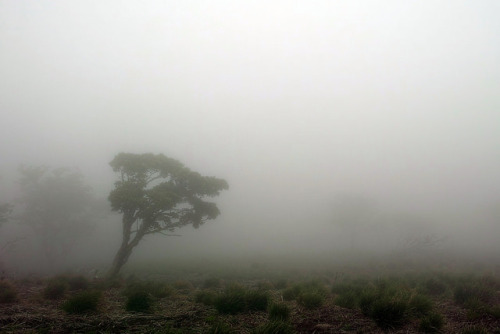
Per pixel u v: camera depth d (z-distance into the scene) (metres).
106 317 7.88
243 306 8.74
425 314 8.41
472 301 9.49
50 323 7.27
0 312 8.12
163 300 10.36
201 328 7.18
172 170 20.89
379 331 7.21
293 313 8.66
